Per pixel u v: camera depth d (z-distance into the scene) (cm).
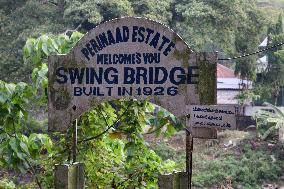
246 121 2767
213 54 375
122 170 514
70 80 397
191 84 378
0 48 2536
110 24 387
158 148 2183
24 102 471
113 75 390
